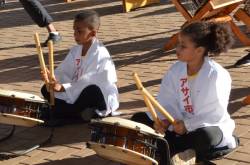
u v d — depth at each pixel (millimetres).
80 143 4953
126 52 8125
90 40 5344
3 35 9789
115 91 5445
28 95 4422
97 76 5301
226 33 4148
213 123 4156
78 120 5477
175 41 7941
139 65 7430
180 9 7754
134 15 10781
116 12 11195
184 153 3951
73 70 5496
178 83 4336
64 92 5352
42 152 4781
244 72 6859
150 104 4020
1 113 4289
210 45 4125
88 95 5301
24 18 11289
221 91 4152
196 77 4227
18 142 5008
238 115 5453
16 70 7492
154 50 8141
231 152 4457
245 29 9172
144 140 3748
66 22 10570
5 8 12617
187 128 4094
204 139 4035
